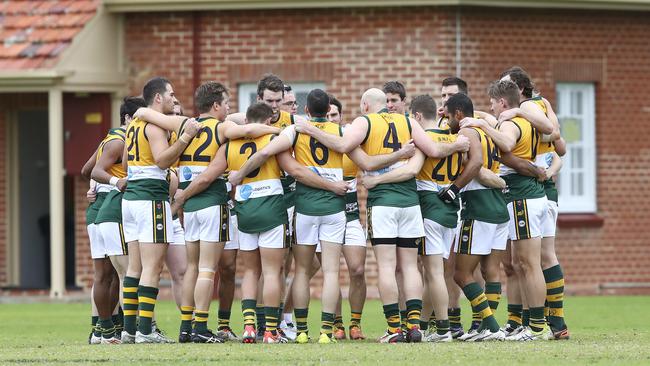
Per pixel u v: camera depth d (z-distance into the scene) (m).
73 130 82.75
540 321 49.12
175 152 47.38
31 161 87.75
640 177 84.94
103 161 50.00
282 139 46.91
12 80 79.50
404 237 47.28
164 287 81.31
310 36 81.06
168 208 48.50
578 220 83.12
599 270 83.94
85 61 81.00
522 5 80.44
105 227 49.56
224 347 45.25
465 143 47.19
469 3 79.06
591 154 84.31
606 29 83.88
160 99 48.34
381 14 80.31
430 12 79.88
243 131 47.31
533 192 48.62
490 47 80.81
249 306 47.81
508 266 51.12
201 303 48.09
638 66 84.69
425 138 47.22
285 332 52.19
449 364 39.00
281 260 47.94
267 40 81.56
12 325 62.91
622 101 84.50
